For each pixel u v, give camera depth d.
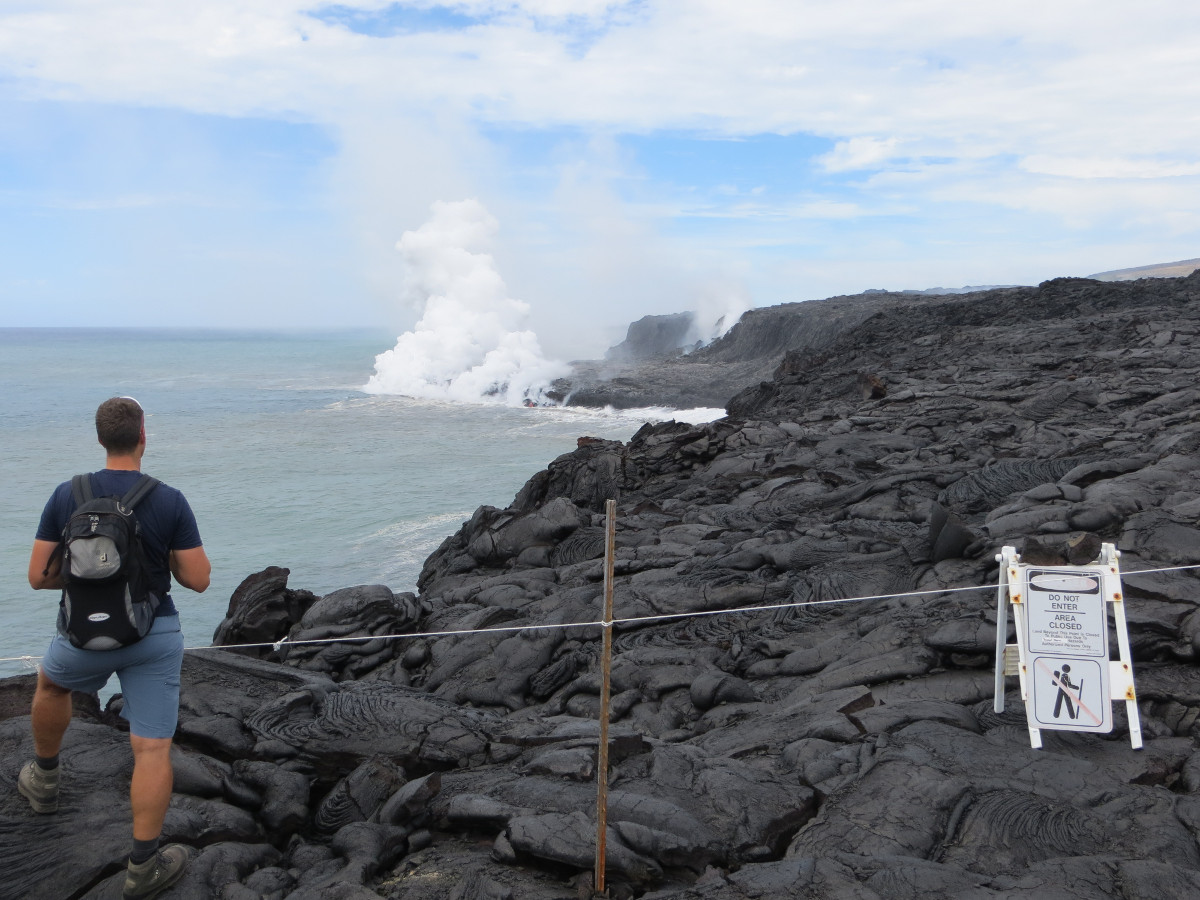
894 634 6.89
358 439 66.19
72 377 159.12
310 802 5.13
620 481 17.89
